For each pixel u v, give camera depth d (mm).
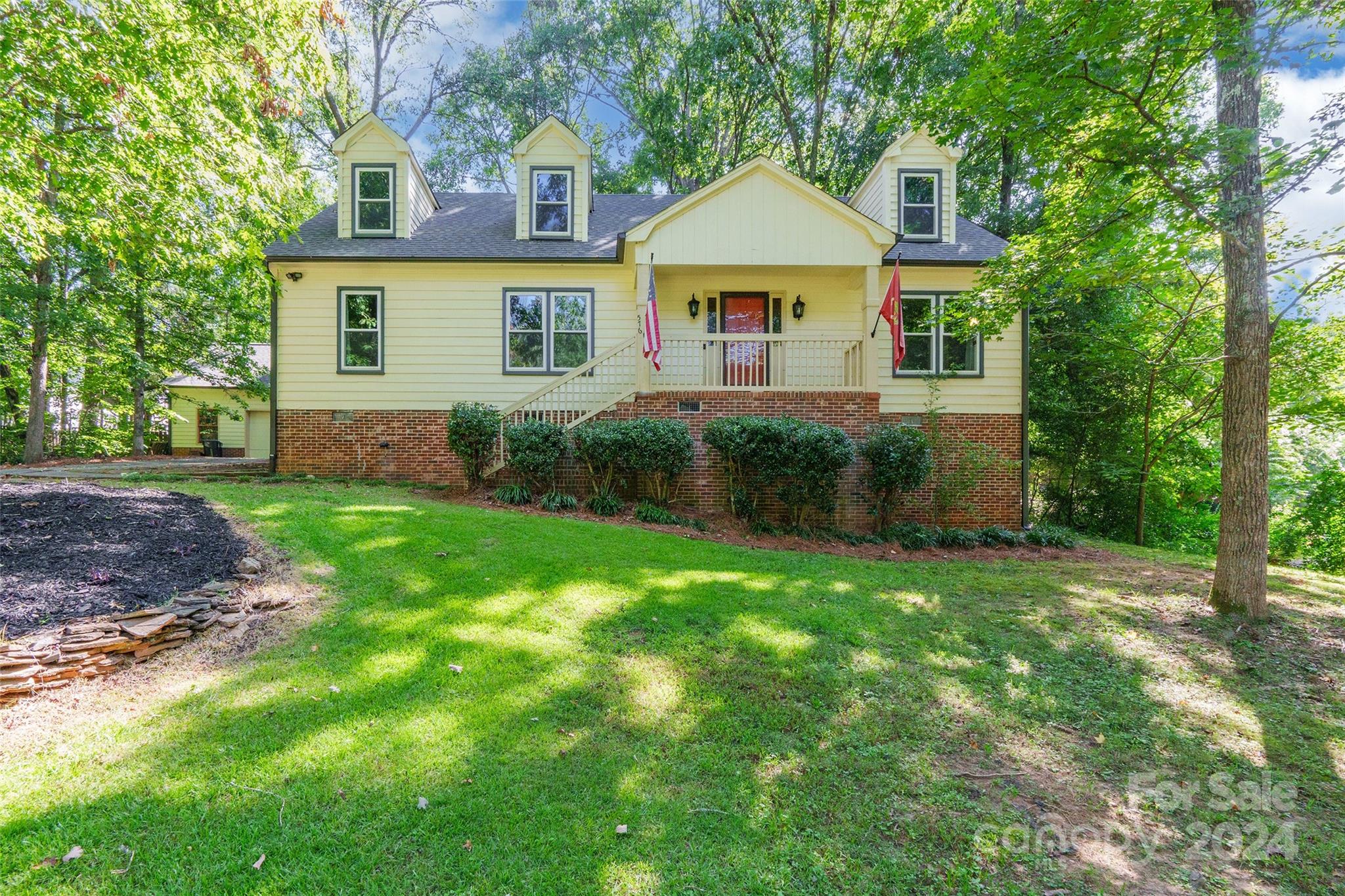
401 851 2463
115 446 18859
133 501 6137
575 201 11922
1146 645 5145
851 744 3496
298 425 11023
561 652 4324
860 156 17156
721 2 18281
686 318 11898
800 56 17656
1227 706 4223
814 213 10438
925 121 7102
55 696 3420
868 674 4344
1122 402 12711
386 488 9695
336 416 11078
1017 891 2490
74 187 6883
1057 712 4035
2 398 18953
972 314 7895
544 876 2383
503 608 4957
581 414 10625
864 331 10484
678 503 10047
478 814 2697
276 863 2367
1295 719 4062
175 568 4840
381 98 21016
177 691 3580
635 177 22547
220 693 3564
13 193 6516
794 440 9094
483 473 10016
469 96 22250
